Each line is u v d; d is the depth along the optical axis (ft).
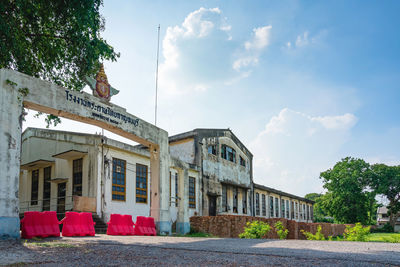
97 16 39.96
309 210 155.74
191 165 70.54
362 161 149.59
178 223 54.75
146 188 62.08
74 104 35.65
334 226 72.43
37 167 63.10
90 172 52.54
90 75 44.21
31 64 39.19
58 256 17.65
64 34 39.50
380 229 154.10
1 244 22.68
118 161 56.39
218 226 54.49
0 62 33.86
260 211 102.73
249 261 15.21
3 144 27.58
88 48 38.73
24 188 66.13
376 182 146.00
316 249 20.63
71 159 56.54
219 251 19.22
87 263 15.29
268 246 22.89
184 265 14.37
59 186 58.13
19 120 29.27
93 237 33.58
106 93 40.24
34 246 22.06
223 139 84.33
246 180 94.99
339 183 146.20
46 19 36.52
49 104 32.73
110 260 16.12
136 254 18.29
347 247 22.33
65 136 57.67
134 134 44.27
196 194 71.41
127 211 56.54
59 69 42.16
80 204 48.19
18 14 34.55
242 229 53.11
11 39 32.24
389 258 15.93
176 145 78.38
